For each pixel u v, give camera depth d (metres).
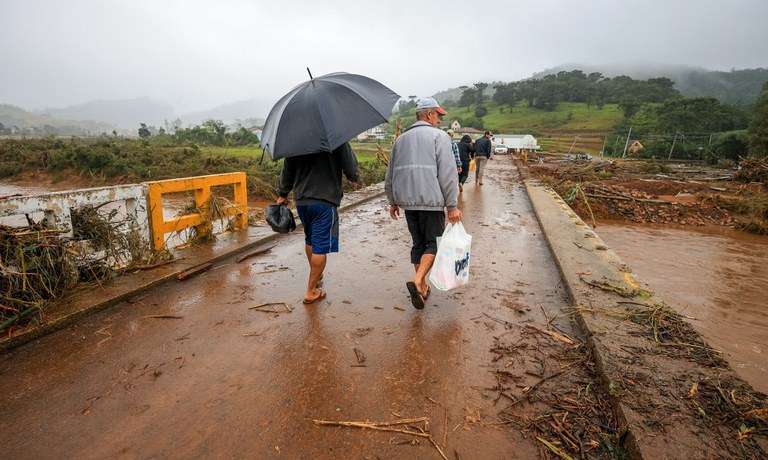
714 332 4.81
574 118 129.38
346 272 4.85
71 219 3.95
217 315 3.62
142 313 3.63
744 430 2.05
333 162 3.57
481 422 2.30
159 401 2.45
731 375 2.54
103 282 4.04
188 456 2.03
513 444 2.14
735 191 18.38
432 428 2.25
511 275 4.87
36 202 3.56
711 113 72.00
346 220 8.02
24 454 2.03
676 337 3.04
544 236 6.93
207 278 4.53
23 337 3.03
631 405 2.26
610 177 22.91
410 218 3.86
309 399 2.48
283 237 6.31
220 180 5.83
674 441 1.99
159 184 4.84
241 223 6.37
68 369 2.76
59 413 2.33
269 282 4.45
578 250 5.56
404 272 4.88
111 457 2.02
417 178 3.51
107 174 21.59
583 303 3.68
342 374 2.75
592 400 2.48
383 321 3.55
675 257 8.99
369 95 3.54
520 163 30.75
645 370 2.59
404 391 2.57
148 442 2.12
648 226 12.99
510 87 171.12
